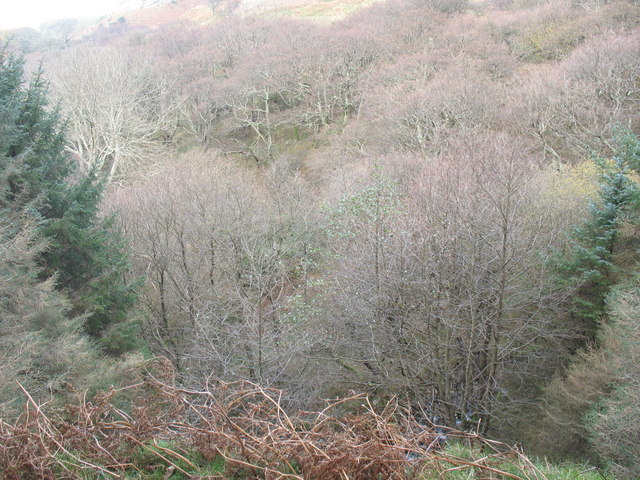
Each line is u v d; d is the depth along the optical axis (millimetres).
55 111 13938
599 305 14703
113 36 73312
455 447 6297
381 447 4480
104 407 5414
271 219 21641
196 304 17000
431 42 43656
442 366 13727
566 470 5992
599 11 40062
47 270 12305
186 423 5324
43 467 4391
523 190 15617
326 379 14672
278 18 65625
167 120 40500
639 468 9375
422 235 13898
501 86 33562
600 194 15062
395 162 23781
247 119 41875
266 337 13367
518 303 14930
